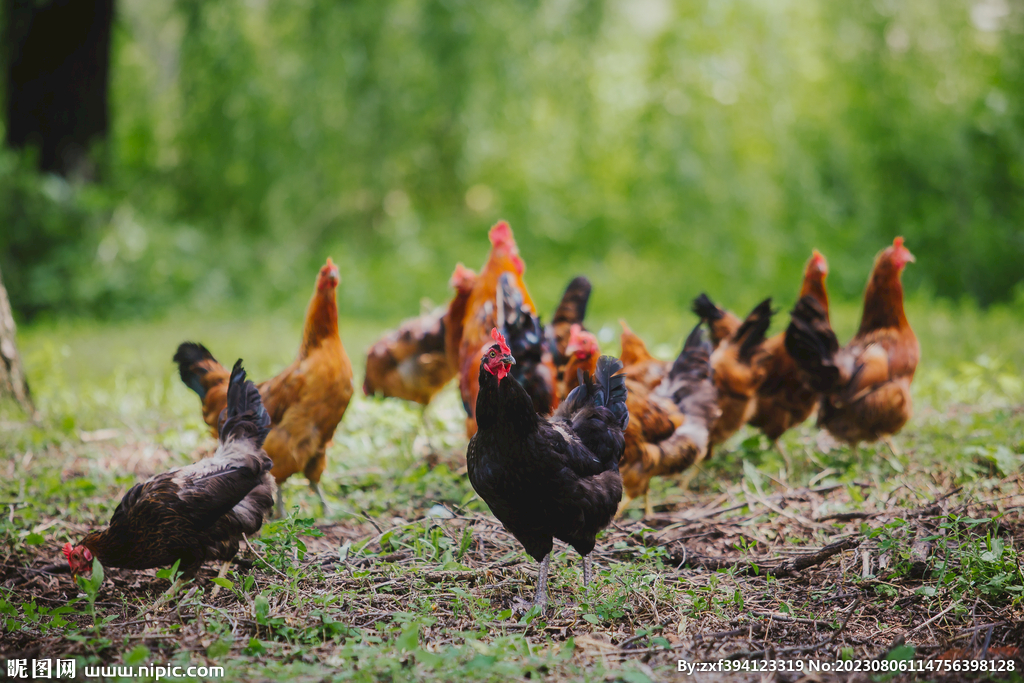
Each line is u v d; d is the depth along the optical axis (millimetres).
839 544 4832
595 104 18484
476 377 6035
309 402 5562
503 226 6559
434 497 5922
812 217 17938
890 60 18406
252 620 4152
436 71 16531
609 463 4633
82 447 6867
